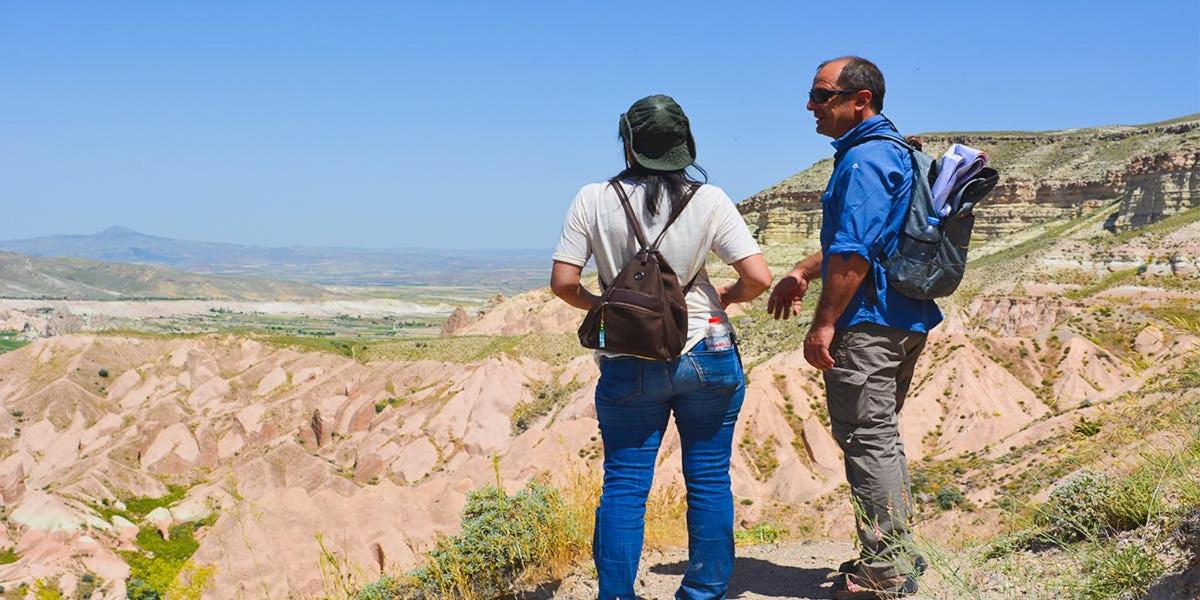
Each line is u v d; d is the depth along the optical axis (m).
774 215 171.62
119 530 79.19
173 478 106.62
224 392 124.31
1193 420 4.77
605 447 4.56
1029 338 69.62
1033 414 59.62
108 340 133.62
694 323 4.35
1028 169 178.25
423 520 46.53
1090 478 5.05
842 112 5.00
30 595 61.38
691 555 4.61
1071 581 4.24
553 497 6.95
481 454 97.56
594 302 4.57
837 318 4.71
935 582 4.88
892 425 4.92
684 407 4.46
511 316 146.38
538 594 6.23
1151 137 174.50
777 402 66.25
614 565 4.41
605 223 4.36
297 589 31.78
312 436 113.62
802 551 6.70
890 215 4.69
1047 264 108.62
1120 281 97.19
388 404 115.56
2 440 116.25
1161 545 4.21
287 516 43.22
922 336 4.89
